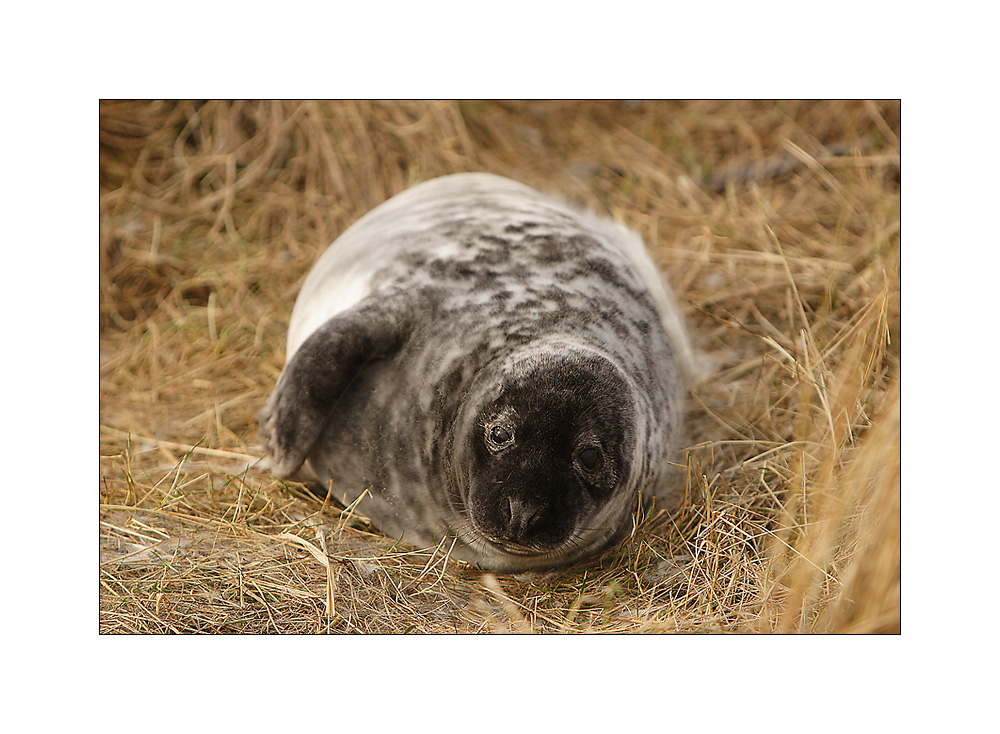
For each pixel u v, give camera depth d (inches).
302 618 243.1
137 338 417.1
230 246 472.4
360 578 260.1
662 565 270.4
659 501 291.4
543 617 251.8
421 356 276.4
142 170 499.5
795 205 472.1
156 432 344.5
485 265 294.7
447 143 530.9
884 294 277.7
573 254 303.9
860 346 272.2
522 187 386.3
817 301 390.0
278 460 281.4
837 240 428.8
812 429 302.4
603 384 244.7
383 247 317.7
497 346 265.9
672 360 314.8
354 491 284.8
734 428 327.9
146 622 237.5
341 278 320.8
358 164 513.3
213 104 521.3
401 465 273.3
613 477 247.9
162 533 274.4
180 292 446.3
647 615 249.6
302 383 275.3
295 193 504.4
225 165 506.3
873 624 212.7
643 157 538.6
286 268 455.2
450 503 266.7
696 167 523.2
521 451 240.4
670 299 373.7
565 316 276.1
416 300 285.9
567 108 584.1
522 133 561.3
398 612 250.1
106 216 473.1
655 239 448.5
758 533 274.5
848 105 523.5
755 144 528.4
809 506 266.1
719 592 256.5
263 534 274.8
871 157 487.8
